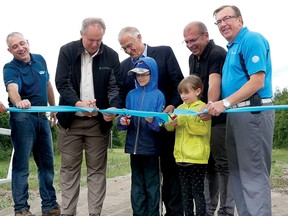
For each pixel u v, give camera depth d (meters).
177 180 4.84
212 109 3.95
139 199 4.72
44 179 5.35
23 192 5.01
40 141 5.29
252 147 4.00
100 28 4.52
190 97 4.48
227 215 5.04
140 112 4.39
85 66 4.78
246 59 4.02
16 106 4.72
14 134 5.03
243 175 4.07
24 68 5.13
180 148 4.42
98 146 4.85
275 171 11.32
